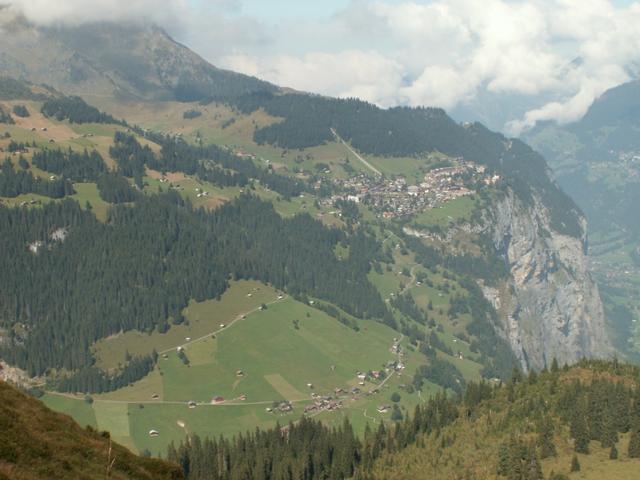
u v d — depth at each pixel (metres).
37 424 115.62
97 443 121.12
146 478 119.62
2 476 97.81
